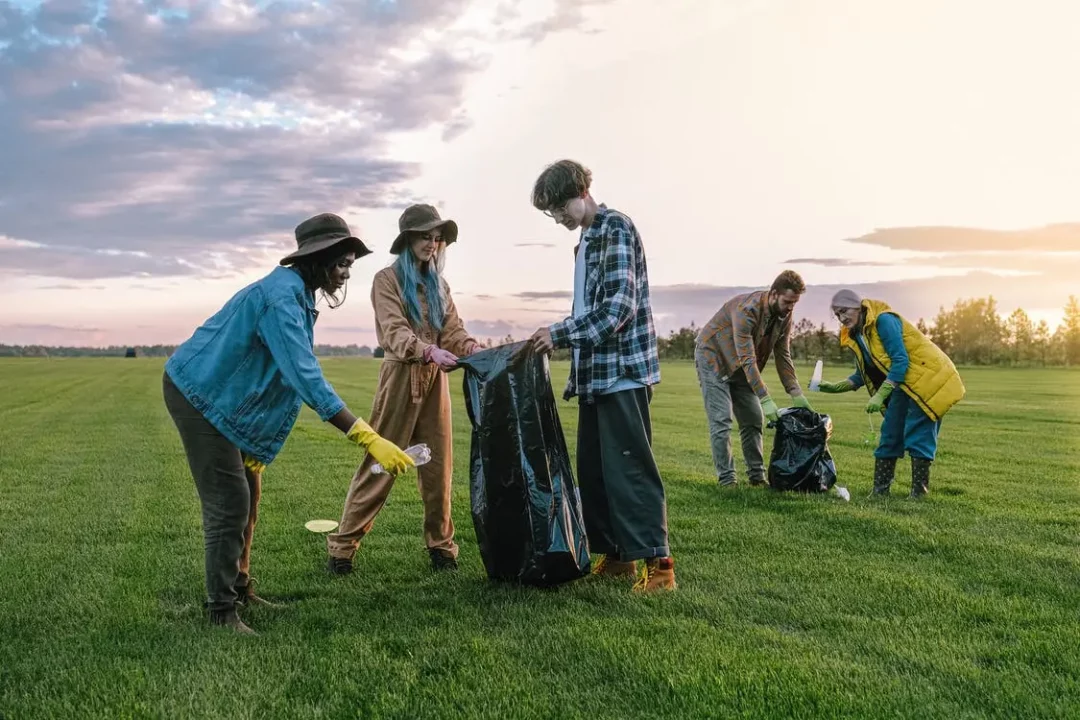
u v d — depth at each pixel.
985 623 3.61
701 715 2.66
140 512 6.15
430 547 4.59
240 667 3.04
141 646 3.27
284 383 3.49
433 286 4.55
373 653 3.21
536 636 3.40
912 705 2.74
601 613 3.73
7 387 27.19
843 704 2.71
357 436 3.38
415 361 4.34
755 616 3.69
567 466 4.16
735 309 6.88
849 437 11.42
